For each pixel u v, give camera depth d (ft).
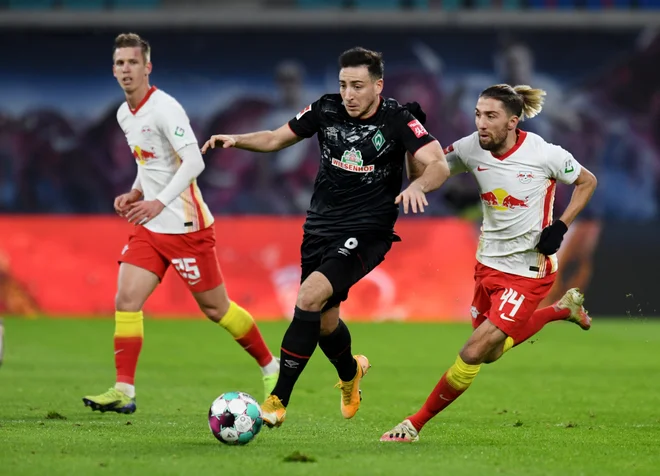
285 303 244.83
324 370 145.07
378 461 64.75
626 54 314.55
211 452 67.46
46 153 314.55
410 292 244.22
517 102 78.28
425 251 246.27
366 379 135.33
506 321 77.77
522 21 311.06
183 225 95.81
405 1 315.17
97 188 315.17
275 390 74.79
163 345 181.06
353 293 244.42
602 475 62.28
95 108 315.58
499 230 80.64
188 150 92.17
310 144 305.94
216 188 307.58
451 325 233.55
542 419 96.68
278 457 65.57
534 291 79.46
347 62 75.36
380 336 204.13
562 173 79.82
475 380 136.05
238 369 145.07
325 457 65.98
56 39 314.35
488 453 70.28
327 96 79.51
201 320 238.89
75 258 247.70
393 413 100.17
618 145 315.17
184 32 314.55
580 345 192.54
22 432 77.71
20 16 309.22
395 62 316.19
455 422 93.25
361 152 77.25
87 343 181.37
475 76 316.19
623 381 135.64
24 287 245.86
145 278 95.71
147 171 96.02
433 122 317.01
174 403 105.91
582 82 315.37
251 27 311.68
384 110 77.41
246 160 306.55
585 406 108.68
